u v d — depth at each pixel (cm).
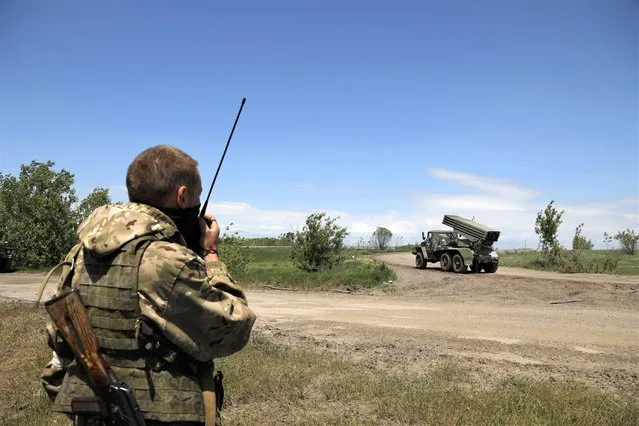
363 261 2717
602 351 975
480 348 988
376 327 1230
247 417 594
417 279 2464
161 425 230
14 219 3722
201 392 243
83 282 240
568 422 561
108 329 231
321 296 1988
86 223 250
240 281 2362
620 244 3950
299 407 626
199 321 234
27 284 2503
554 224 3105
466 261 2711
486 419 564
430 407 601
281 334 1117
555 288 2006
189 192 263
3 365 833
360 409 620
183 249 239
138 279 231
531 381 706
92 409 230
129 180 260
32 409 607
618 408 589
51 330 255
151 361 232
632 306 1630
